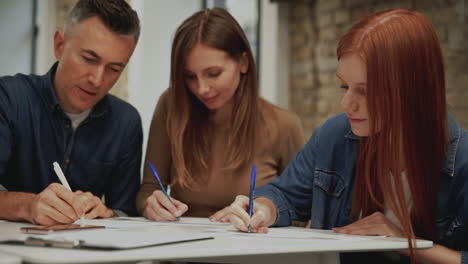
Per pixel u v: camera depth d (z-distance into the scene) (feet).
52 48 14.51
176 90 5.53
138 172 6.04
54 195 4.10
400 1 9.60
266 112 5.98
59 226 3.76
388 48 3.92
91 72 4.93
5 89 5.33
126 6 5.04
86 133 5.60
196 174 5.81
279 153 5.97
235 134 5.73
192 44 5.24
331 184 4.98
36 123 5.40
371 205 4.62
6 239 2.98
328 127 5.11
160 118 5.99
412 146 4.04
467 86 8.64
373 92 3.94
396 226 4.11
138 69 11.81
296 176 5.12
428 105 4.03
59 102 5.46
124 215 5.64
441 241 4.23
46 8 14.44
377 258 4.63
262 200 4.79
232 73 5.41
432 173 4.14
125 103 5.99
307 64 11.27
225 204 5.83
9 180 5.48
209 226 4.32
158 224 4.40
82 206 4.16
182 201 5.90
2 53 14.85
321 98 11.01
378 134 4.08
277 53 11.55
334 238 3.65
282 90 11.62
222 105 5.48
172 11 12.16
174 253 2.81
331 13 10.76
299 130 6.05
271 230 4.18
